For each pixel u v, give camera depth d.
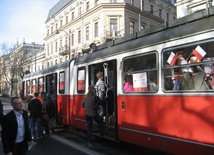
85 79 10.19
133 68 7.46
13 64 61.28
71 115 11.42
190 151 5.66
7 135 5.27
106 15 44.38
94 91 8.97
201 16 5.82
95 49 10.06
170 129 6.17
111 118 8.69
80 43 51.91
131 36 7.96
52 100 12.38
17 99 5.40
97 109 8.90
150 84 6.83
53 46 65.19
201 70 5.57
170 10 59.28
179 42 6.09
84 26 50.09
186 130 5.77
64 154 8.16
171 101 6.19
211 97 5.32
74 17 54.81
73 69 11.43
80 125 10.53
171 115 6.16
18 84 71.06
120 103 7.93
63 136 11.45
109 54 8.59
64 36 58.59
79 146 9.22
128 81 7.65
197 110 5.57
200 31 5.63
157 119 6.54
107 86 9.23
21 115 5.47
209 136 5.29
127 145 9.18
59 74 12.99
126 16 44.84
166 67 6.38
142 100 7.05
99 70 10.10
